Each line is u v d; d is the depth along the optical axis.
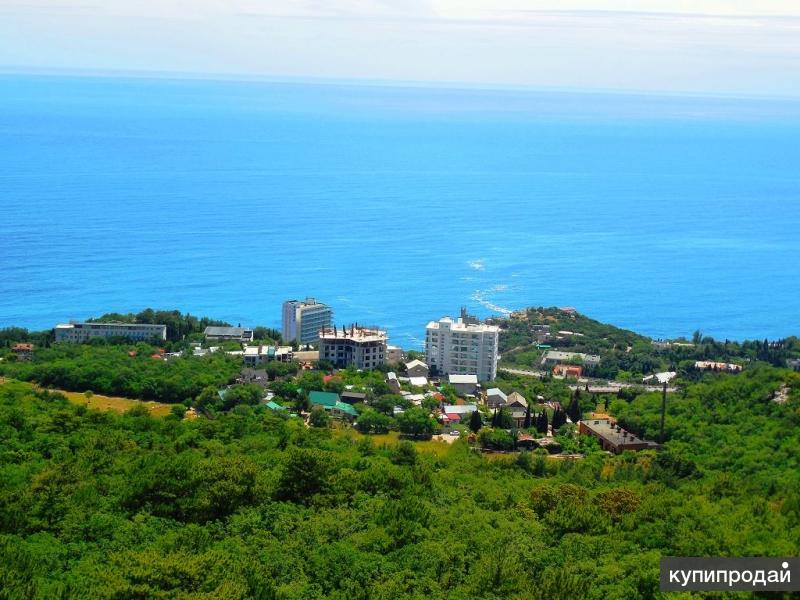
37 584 169.75
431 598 178.00
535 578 187.88
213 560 177.12
